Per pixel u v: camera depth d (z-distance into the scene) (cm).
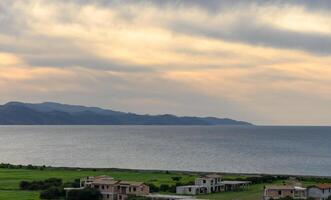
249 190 15900
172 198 13200
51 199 13425
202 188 15262
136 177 19075
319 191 13688
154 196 13425
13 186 15888
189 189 15025
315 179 18838
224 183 16012
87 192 13588
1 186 15912
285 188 13750
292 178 19150
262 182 18112
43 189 15188
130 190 14050
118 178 18512
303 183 17450
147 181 17312
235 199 13712
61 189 13812
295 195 13775
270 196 13700
